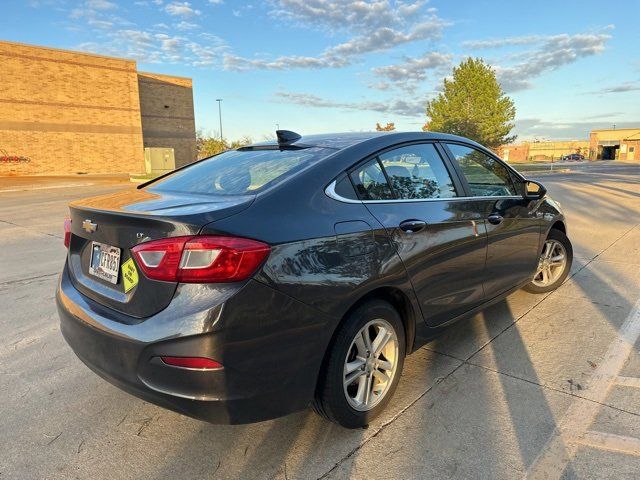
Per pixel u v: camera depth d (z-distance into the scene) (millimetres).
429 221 2777
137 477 2215
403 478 2158
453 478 2145
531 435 2426
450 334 3725
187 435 2529
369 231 2416
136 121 32844
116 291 2246
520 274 3834
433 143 3219
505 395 2816
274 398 2098
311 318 2133
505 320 3975
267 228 2064
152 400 2061
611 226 8320
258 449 2396
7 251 7059
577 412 2615
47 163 29078
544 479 2111
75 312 2383
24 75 27531
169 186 2902
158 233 2023
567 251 4648
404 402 2773
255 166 2762
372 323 2469
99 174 30266
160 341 1939
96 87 30609
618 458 2225
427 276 2756
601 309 4164
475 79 39344
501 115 39344
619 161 73688
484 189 3506
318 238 2199
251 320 1958
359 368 2475
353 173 2578
